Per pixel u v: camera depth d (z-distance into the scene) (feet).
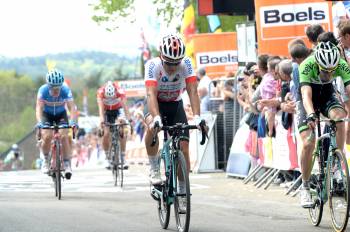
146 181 74.49
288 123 55.11
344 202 35.60
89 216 44.60
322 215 42.57
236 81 75.31
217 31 104.06
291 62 54.08
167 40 38.60
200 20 125.18
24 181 81.56
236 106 75.97
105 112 73.77
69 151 58.65
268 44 64.13
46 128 58.03
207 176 75.15
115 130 69.51
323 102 40.01
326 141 38.93
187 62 40.40
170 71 39.81
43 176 91.66
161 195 39.65
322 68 37.47
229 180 69.21
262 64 60.75
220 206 49.39
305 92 38.19
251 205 49.60
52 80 59.16
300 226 39.70
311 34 50.19
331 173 36.83
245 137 68.64
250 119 64.49
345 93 44.65
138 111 110.52
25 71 492.54
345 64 39.27
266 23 64.03
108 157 71.97
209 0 82.99
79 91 472.03
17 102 464.65
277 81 57.36
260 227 39.58
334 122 36.58
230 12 83.15
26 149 307.37
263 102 57.31
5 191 66.59
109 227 40.04
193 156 81.25
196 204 50.80
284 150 56.80
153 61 39.96
